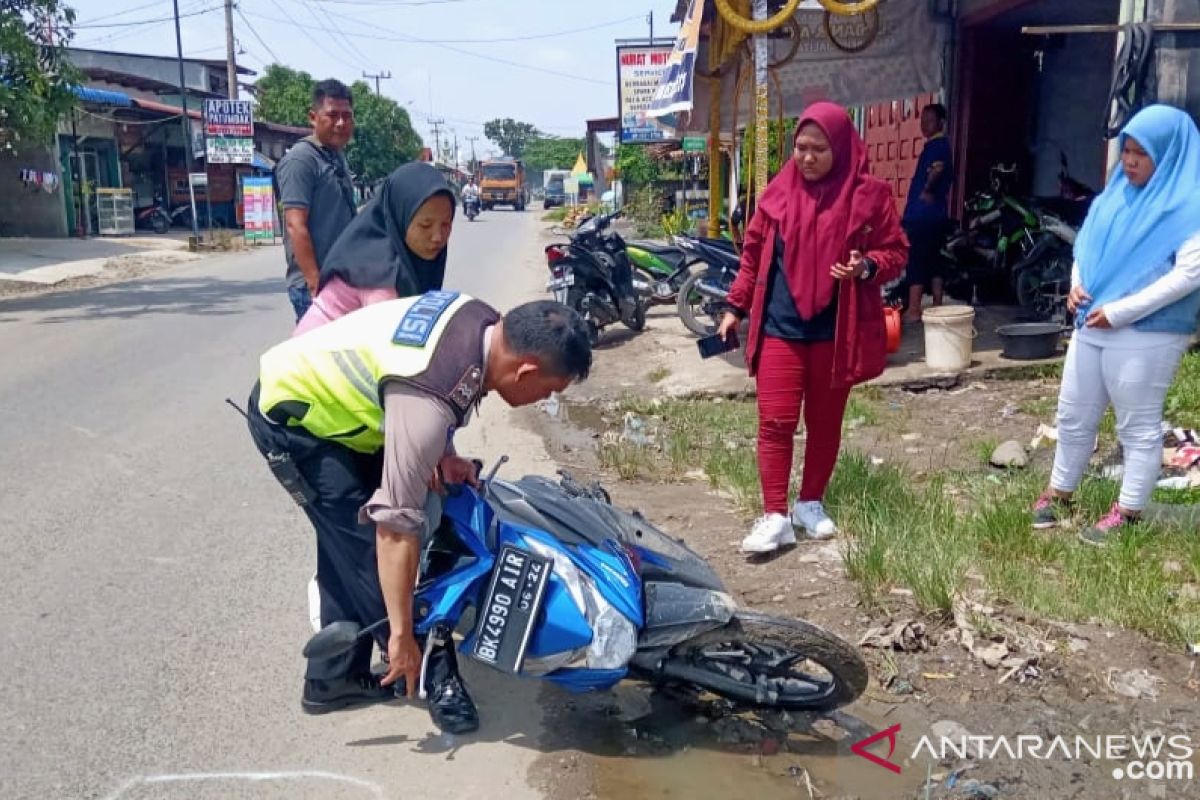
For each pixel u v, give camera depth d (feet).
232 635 12.70
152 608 13.43
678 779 9.85
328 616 10.67
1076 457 14.76
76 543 15.65
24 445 20.94
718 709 11.12
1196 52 21.97
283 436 9.78
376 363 9.23
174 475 18.99
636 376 28.25
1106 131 22.45
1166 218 13.29
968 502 16.52
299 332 11.38
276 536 15.97
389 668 10.39
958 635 12.11
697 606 10.12
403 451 8.93
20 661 12.01
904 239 14.14
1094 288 14.01
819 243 13.74
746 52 34.14
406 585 9.30
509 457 20.53
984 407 22.48
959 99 38.11
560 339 9.17
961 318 24.16
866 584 13.08
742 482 17.70
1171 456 17.56
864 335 14.14
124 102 92.07
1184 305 13.60
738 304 14.98
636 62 73.46
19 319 39.93
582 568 9.95
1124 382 13.83
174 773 9.91
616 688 11.56
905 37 37.76
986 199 32.99
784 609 13.00
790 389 14.34
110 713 10.94
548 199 200.44
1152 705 10.78
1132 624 12.16
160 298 47.01
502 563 9.87
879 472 17.28
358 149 160.25
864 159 13.89
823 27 36.24
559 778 9.82
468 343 9.20
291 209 16.46
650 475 19.07
